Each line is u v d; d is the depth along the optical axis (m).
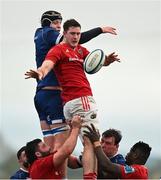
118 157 34.88
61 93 32.62
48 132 34.53
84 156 31.81
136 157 34.41
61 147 31.36
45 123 34.53
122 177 33.09
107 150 34.69
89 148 31.92
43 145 32.09
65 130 34.00
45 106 34.25
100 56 32.03
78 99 31.95
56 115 34.00
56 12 34.66
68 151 30.92
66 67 32.12
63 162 31.86
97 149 31.94
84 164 31.80
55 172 31.45
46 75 33.88
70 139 31.00
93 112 32.06
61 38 33.59
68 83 32.12
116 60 34.12
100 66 32.00
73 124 31.23
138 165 33.97
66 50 32.19
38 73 30.45
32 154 32.00
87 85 32.34
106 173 33.56
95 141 31.92
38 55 34.34
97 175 33.53
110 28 33.31
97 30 33.12
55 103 34.06
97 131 32.12
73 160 35.12
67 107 32.12
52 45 33.81
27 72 30.31
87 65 31.94
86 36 32.91
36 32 34.75
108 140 34.59
